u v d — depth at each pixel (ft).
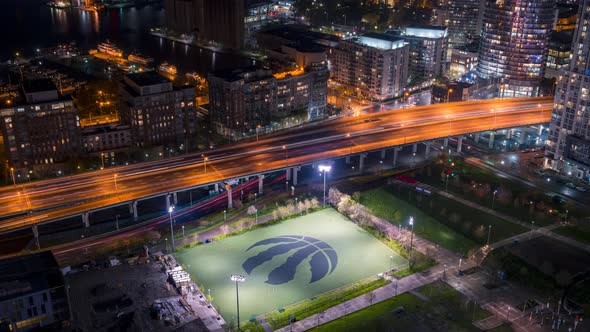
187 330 596.70
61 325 576.61
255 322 622.95
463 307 643.45
